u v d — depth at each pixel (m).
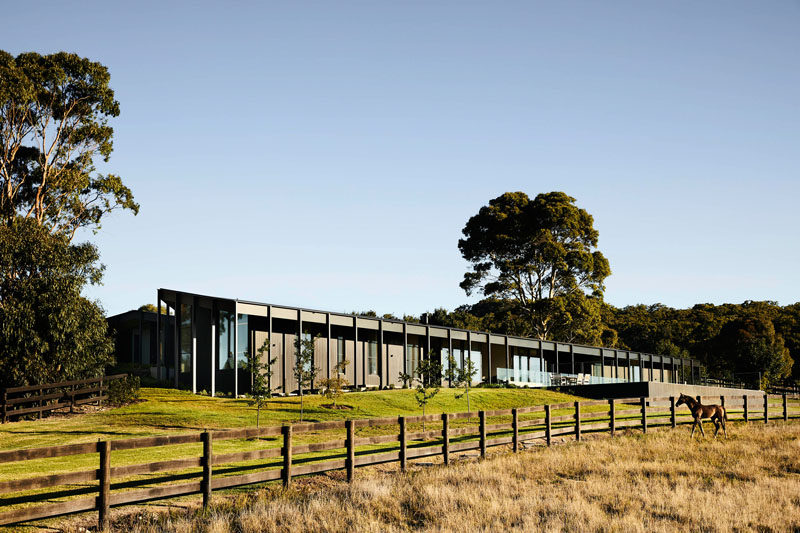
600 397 40.75
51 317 25.67
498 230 64.69
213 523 9.87
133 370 36.59
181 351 33.28
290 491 12.31
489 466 15.27
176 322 33.66
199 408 25.14
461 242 67.81
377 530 9.95
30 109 37.47
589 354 53.72
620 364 62.00
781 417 29.80
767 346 74.19
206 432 11.10
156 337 38.16
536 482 13.71
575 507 11.20
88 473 9.50
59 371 26.19
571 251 62.81
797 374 83.88
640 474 14.62
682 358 68.38
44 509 8.95
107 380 26.61
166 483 12.88
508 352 50.25
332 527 10.03
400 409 28.20
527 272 64.62
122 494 9.86
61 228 39.41
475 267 67.00
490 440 17.31
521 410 18.58
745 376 73.81
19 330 25.14
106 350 28.58
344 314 34.66
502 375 43.62
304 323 35.09
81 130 39.62
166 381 34.69
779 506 11.52
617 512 11.29
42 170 38.19
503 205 66.19
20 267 26.88
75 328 26.48
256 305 30.58
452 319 65.25
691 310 112.62
